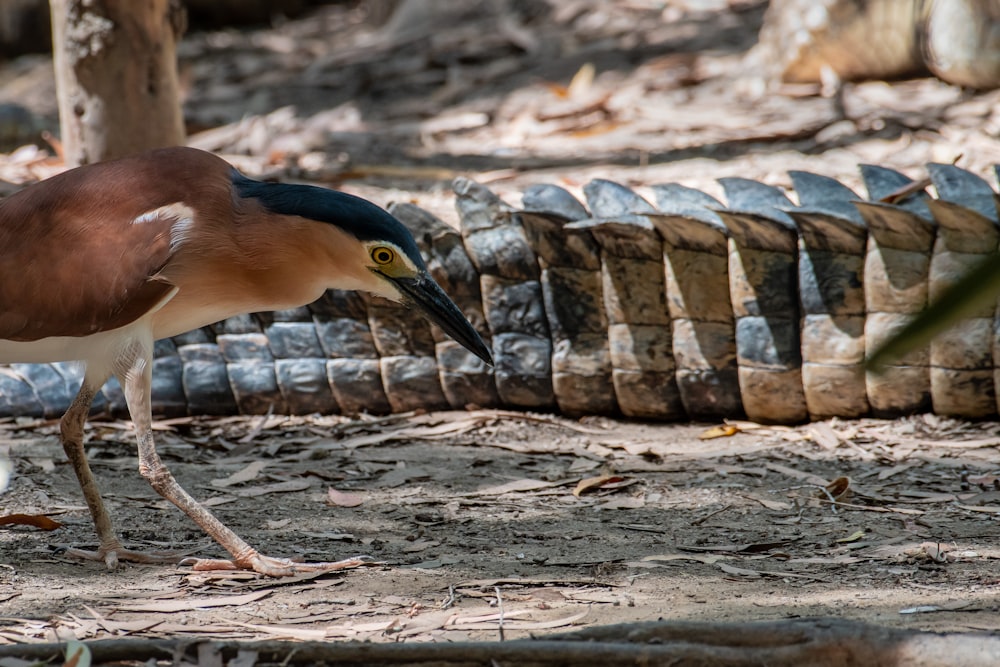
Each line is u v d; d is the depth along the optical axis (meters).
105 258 5.99
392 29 23.97
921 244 9.40
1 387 10.22
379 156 16.30
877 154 14.34
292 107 20.02
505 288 10.34
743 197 10.48
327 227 6.16
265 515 7.81
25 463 8.95
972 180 10.12
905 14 16.39
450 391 10.56
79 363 7.24
